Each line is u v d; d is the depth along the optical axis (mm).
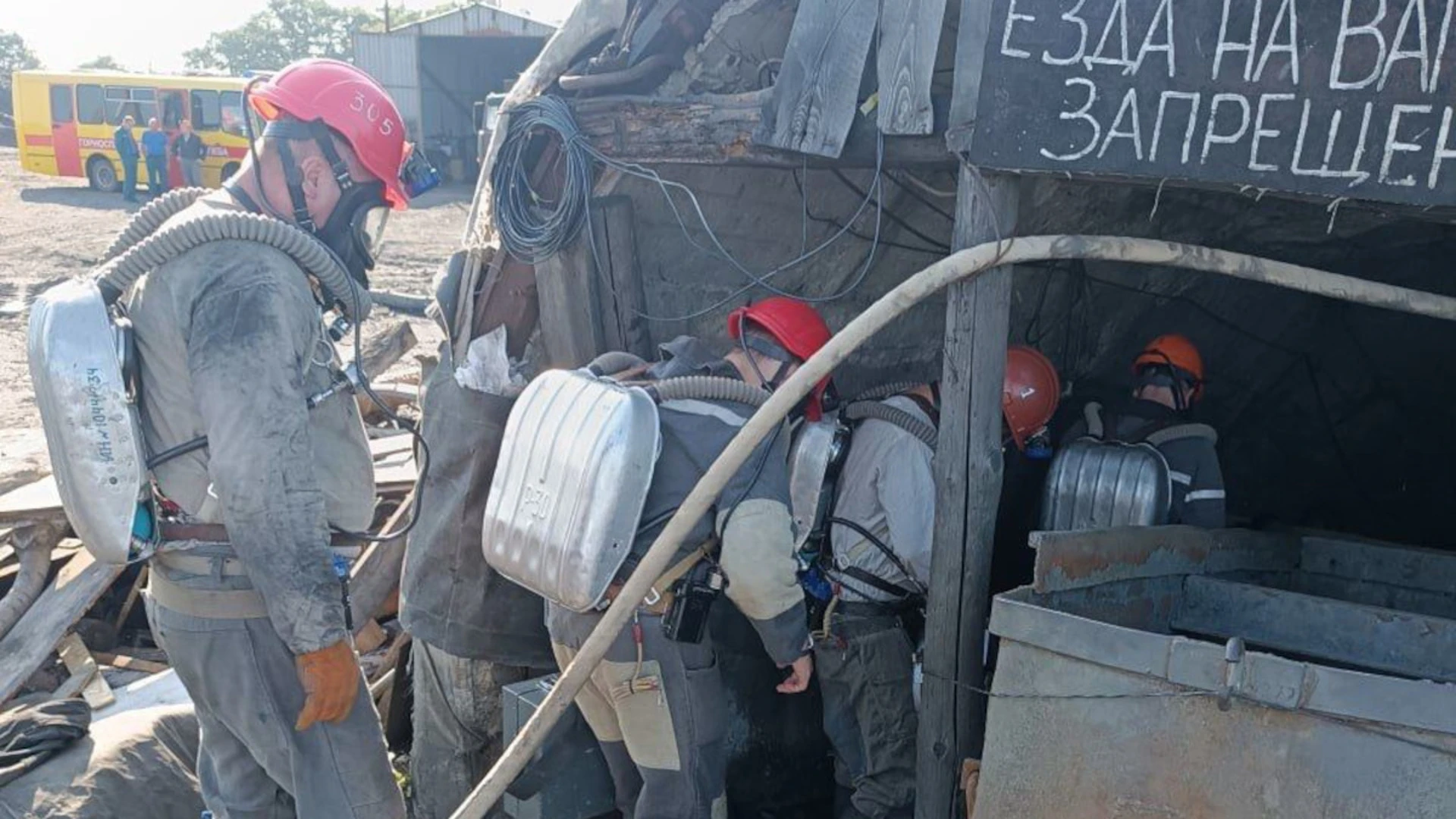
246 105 2854
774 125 3717
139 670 4898
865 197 4473
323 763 2797
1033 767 2670
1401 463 6781
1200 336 6074
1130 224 5012
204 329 2514
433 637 4133
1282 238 5582
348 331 2865
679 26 4121
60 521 5059
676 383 3158
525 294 4410
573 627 3188
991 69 3051
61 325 2512
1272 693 2365
